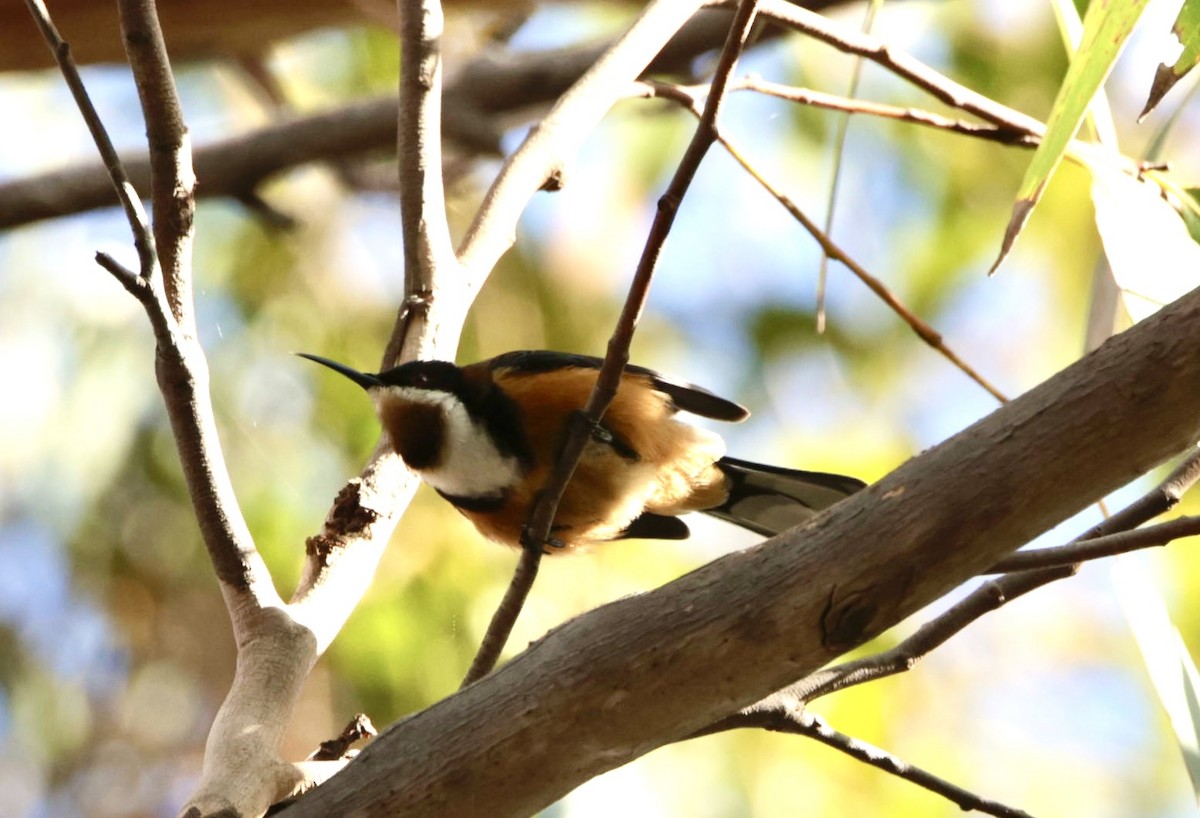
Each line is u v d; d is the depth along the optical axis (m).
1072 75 5.77
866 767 11.41
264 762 5.35
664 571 11.52
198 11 9.09
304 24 9.27
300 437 11.75
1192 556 11.75
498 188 7.88
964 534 4.43
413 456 7.40
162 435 12.20
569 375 7.41
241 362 11.98
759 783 11.09
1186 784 13.31
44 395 12.16
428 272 7.55
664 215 5.16
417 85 7.36
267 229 12.44
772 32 11.14
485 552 11.14
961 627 6.08
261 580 6.05
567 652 4.77
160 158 5.68
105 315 12.34
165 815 12.83
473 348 12.04
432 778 4.78
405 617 10.91
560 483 5.70
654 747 4.83
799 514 8.52
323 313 12.28
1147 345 4.29
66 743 12.96
